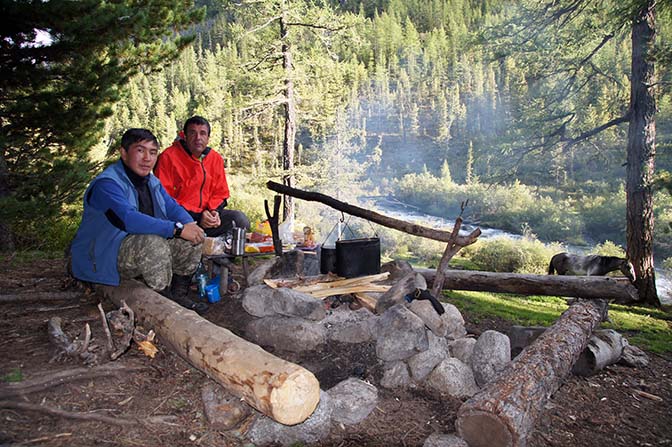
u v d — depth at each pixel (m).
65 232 7.81
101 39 6.46
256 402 2.18
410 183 40.81
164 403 2.50
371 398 2.86
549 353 3.26
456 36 76.81
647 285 10.38
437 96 61.09
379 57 77.56
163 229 3.25
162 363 2.85
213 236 4.55
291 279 4.03
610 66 11.60
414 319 3.33
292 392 2.12
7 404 2.19
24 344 2.89
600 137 14.57
